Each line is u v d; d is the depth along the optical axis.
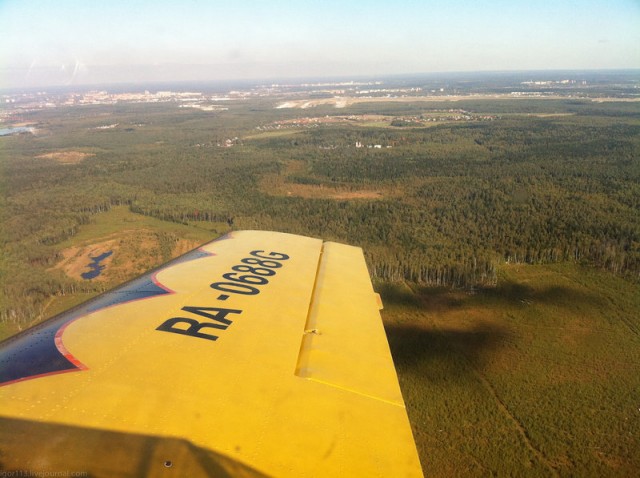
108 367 8.58
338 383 8.97
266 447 6.95
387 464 6.98
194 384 8.23
